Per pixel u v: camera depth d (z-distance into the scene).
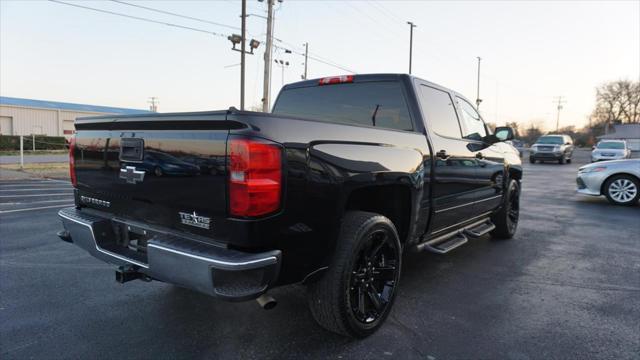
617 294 3.99
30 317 3.40
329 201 2.68
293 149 2.46
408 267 4.81
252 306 3.63
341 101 4.41
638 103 85.50
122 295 3.88
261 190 2.30
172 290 4.01
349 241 2.85
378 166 3.06
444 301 3.79
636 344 3.02
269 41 23.12
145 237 2.89
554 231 6.83
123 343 2.98
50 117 42.50
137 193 2.89
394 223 3.60
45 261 4.90
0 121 39.50
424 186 3.71
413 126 3.90
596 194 9.91
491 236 6.31
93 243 3.09
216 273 2.25
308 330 3.19
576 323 3.35
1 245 5.58
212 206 2.43
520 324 3.32
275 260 2.36
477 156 4.86
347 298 2.85
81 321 3.33
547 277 4.47
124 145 2.96
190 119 2.49
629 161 9.60
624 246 5.83
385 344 2.99
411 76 4.05
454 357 2.82
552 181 15.89
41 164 21.55
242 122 2.30
